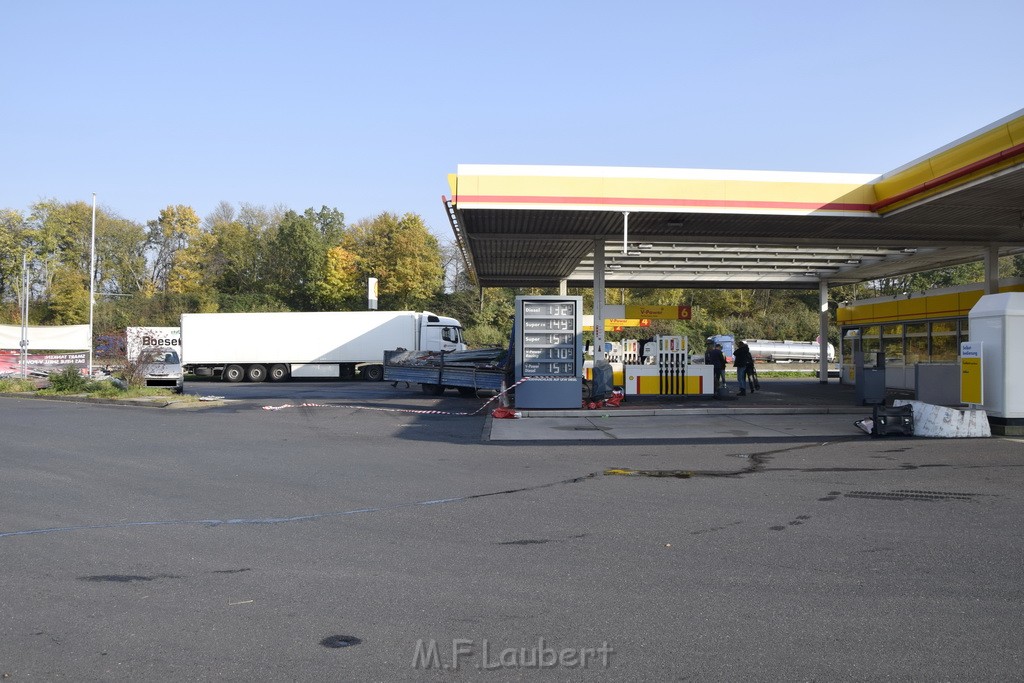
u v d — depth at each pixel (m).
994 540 6.82
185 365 39.59
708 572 5.98
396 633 4.83
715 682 4.11
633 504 8.52
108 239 75.25
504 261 26.06
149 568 6.24
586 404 20.11
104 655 4.51
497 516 8.01
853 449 12.52
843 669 4.24
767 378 40.19
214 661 4.42
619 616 5.08
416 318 39.50
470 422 17.92
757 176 17.66
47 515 8.20
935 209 17.36
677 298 56.31
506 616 5.10
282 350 39.41
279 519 7.96
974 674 4.17
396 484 9.89
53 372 29.75
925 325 26.39
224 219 84.38
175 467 11.34
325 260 66.69
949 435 13.77
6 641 4.72
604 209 17.36
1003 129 13.84
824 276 31.83
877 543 6.76
